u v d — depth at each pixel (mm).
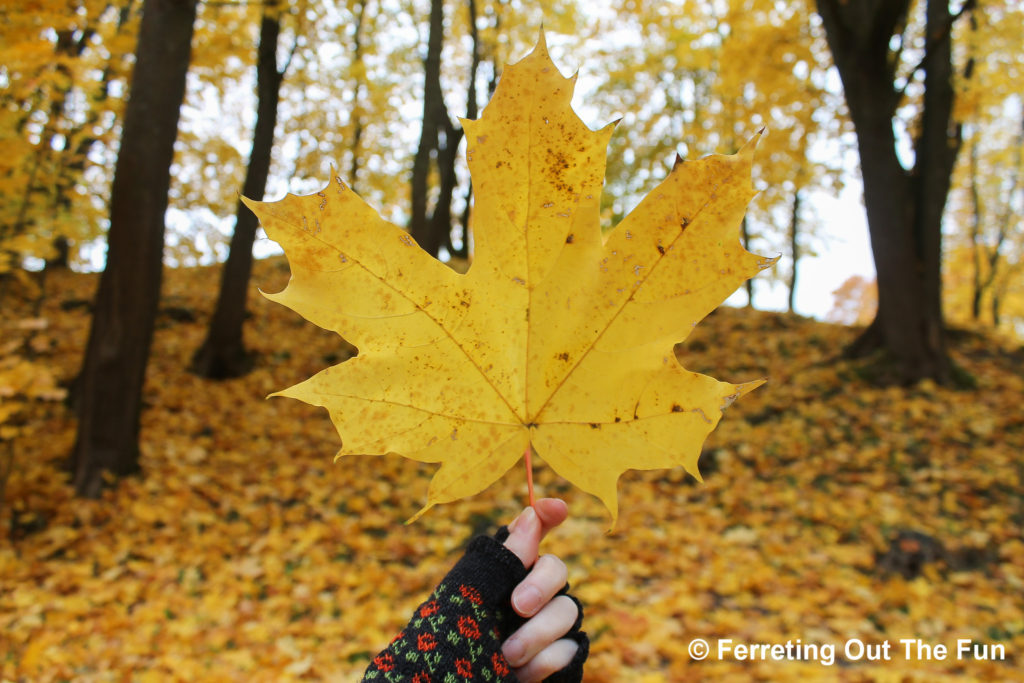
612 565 4078
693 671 2912
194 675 2883
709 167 653
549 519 818
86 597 3639
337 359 8945
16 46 3588
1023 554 4105
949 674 2912
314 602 3684
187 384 7652
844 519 4641
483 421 721
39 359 7125
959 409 6250
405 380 700
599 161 698
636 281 697
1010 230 17922
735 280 668
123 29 5375
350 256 672
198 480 5223
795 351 8625
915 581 3785
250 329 9703
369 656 3143
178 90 5141
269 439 6438
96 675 2893
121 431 5039
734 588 3766
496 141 702
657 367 692
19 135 4125
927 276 7164
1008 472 5090
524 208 713
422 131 10375
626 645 3119
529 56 690
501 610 803
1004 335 9164
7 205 4422
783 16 8523
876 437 5984
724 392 673
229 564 4117
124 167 4980
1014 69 8125
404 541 4543
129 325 5059
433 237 11750
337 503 5137
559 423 725
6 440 5305
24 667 2889
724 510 4988
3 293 4758
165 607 3531
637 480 5656
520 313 729
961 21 8875
